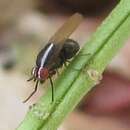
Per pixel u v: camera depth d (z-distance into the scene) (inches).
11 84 6.8
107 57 2.6
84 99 7.5
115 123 7.5
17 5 9.7
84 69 2.5
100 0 9.5
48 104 2.5
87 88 2.6
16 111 6.3
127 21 2.6
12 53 8.2
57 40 2.9
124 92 7.8
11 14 9.6
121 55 7.9
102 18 9.5
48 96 2.6
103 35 2.6
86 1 9.5
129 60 7.8
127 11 2.6
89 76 2.5
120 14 2.6
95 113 7.6
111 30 2.6
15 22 9.5
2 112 6.2
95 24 9.2
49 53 2.9
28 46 8.5
